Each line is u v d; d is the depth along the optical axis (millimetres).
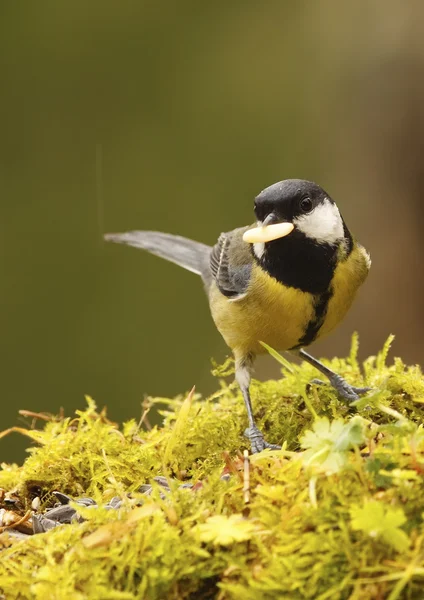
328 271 6113
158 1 17188
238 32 16891
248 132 16359
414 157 13117
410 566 3316
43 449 5477
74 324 15367
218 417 5988
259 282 6254
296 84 16312
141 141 16562
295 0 16594
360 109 13492
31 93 16828
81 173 16453
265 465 4199
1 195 16234
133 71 16938
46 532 4160
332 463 3693
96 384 14914
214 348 15180
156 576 3584
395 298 13094
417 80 12945
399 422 3881
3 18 17062
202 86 16797
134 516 3744
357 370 6574
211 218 15945
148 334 15305
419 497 3613
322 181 14383
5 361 15094
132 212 16109
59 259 15898
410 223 13195
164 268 15852
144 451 5348
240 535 3623
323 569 3494
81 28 17109
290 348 6668
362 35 13469
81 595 3516
